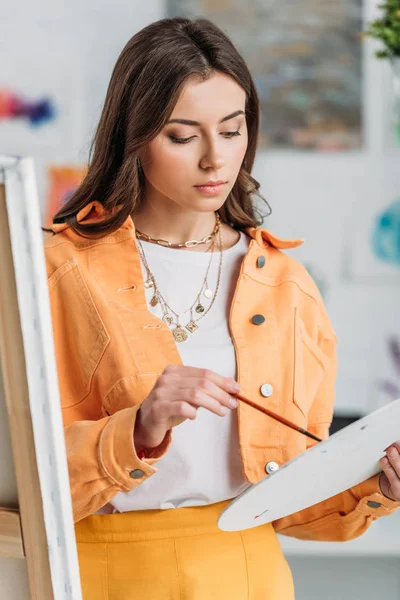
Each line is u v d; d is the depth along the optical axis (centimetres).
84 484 127
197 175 138
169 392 122
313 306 155
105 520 139
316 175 320
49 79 319
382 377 318
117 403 140
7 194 92
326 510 153
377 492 143
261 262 153
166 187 141
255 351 147
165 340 144
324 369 155
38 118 319
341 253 321
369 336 320
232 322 148
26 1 316
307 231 321
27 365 95
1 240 94
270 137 320
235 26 317
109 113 148
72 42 318
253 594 141
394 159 318
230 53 139
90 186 152
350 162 319
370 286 320
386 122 317
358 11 315
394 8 260
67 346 145
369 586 234
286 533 161
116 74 146
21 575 104
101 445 125
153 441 125
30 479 98
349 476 133
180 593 137
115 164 150
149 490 139
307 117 319
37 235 93
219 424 143
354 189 320
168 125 137
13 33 318
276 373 148
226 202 158
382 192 319
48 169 320
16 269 93
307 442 156
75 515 131
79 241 150
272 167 321
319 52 317
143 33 143
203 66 136
